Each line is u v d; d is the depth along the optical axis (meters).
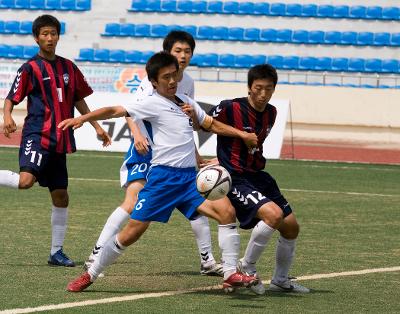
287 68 77.25
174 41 19.97
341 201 36.12
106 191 37.31
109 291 17.89
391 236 27.02
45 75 20.98
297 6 78.50
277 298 17.56
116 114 17.28
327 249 24.17
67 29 81.00
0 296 16.98
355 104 69.06
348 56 77.06
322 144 67.25
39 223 27.88
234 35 78.94
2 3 82.31
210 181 16.89
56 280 18.97
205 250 20.14
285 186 41.22
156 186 17.42
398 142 68.88
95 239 25.17
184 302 16.86
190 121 17.70
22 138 21.14
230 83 69.50
